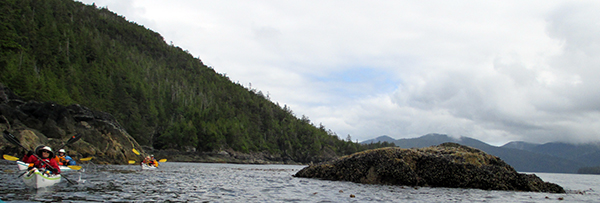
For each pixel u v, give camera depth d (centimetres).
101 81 11069
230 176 2652
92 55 13150
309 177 2450
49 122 4353
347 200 1348
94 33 17075
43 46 10525
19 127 3944
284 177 2567
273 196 1413
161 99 13712
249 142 13488
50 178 1517
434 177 1973
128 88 12494
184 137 10844
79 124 4666
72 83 9588
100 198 1210
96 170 2750
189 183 1916
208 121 13212
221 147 11894
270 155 13750
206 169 3969
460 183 1934
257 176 2720
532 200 1534
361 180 2092
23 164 2184
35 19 13012
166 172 2914
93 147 4353
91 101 9331
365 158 2166
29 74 7769
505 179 1939
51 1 15900
